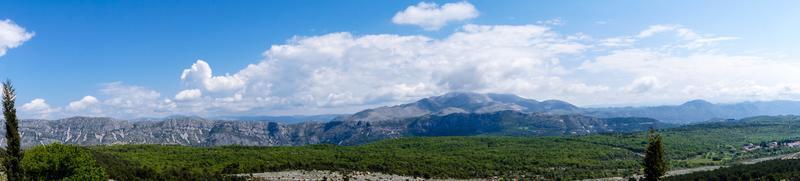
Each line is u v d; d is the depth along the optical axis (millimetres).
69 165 150500
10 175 139250
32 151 148000
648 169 118812
